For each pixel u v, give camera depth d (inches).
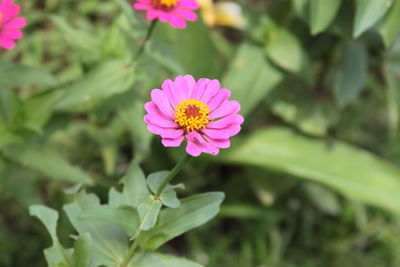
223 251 35.1
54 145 32.7
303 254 36.3
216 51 34.6
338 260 35.8
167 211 22.9
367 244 36.3
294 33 32.8
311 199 36.3
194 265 23.3
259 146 34.6
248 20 33.2
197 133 21.3
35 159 28.6
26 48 33.3
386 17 28.6
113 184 33.5
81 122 33.7
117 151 33.6
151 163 35.1
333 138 35.4
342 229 36.7
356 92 32.3
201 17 33.1
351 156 34.3
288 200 37.2
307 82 34.8
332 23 30.9
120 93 29.3
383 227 36.2
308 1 30.6
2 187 29.5
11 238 31.5
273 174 34.7
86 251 22.5
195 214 22.9
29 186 30.2
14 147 28.6
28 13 32.6
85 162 33.6
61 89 29.2
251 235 35.9
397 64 33.4
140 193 22.3
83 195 24.0
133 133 29.5
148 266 23.2
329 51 33.8
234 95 32.0
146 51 27.3
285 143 35.0
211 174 37.1
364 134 40.0
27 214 31.8
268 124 37.7
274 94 35.2
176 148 32.7
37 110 28.8
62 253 23.1
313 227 37.4
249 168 35.1
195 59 32.8
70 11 35.2
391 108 34.4
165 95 21.8
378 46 32.0
